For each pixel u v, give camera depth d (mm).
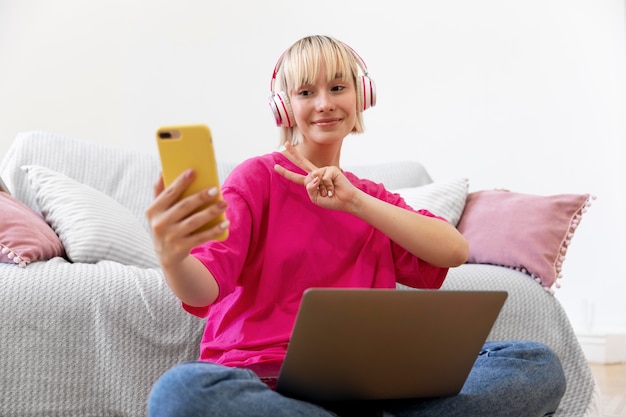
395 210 1597
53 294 1820
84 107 3637
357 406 1461
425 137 3703
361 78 1686
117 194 2615
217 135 3713
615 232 3539
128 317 1854
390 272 1672
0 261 1928
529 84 3617
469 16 3672
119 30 3672
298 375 1248
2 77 3605
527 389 1513
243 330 1530
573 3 3580
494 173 3650
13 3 3629
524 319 2186
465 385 1506
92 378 1822
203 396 1165
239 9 3727
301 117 1645
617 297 3541
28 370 1789
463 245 1654
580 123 3572
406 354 1320
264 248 1580
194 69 3701
